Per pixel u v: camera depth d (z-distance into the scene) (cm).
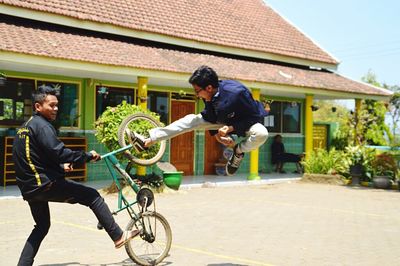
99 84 1552
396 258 723
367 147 1777
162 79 1509
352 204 1279
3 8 1303
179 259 677
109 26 1502
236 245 773
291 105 2142
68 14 1412
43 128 538
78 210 1038
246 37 1933
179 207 1138
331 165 1764
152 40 1605
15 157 546
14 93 1397
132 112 1209
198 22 1841
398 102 2455
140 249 715
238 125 566
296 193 1474
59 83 1482
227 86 557
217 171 1844
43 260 653
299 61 2039
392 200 1376
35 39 1275
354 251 760
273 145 2055
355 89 1986
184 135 1789
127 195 1243
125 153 638
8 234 810
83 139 1504
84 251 704
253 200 1299
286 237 846
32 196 542
